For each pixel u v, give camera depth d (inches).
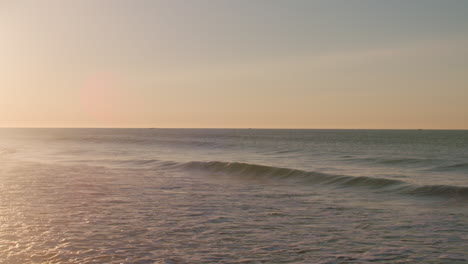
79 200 595.8
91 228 425.1
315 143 2711.6
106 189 708.7
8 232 409.1
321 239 386.6
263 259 326.0
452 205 552.7
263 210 527.5
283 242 376.5
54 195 639.8
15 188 713.0
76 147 2297.0
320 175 833.5
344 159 1375.5
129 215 492.4
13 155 1660.9
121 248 355.3
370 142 2955.2
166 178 879.7
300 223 453.4
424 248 356.5
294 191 700.7
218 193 674.8
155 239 384.2
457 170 1017.5
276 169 914.7
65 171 1003.3
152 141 2881.4
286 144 2529.5
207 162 1075.9
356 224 448.1
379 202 587.8
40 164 1202.6
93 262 317.4
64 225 438.9
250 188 735.7
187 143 2586.1
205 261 320.2
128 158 1483.8
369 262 319.3
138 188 724.7
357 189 709.3
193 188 731.4
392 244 369.7
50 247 358.3
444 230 419.8
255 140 3164.4
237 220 467.2
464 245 364.8
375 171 1003.9
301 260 323.6
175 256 332.8
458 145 2490.2
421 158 1362.0
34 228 425.4
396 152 1753.2
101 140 3154.5
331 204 572.4
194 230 419.8
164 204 567.2
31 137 4195.4
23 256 333.4
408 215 494.9
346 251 348.2
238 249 353.4
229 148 2114.9
